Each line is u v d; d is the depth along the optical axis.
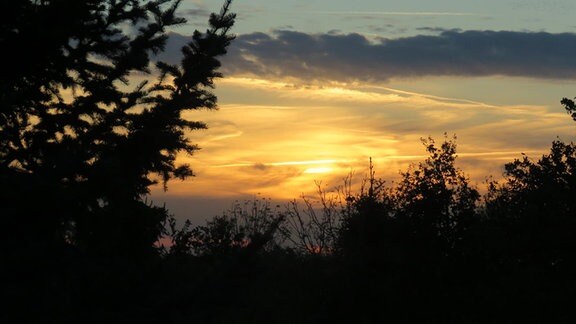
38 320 6.67
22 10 9.98
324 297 17.09
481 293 17.09
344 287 17.28
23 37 9.92
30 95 9.87
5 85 9.46
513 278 17.47
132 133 8.66
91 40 11.23
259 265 7.05
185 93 9.49
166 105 8.96
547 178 19.30
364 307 17.28
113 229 7.69
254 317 12.16
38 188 7.07
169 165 13.69
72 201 7.22
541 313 16.83
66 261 7.05
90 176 7.36
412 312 17.22
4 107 9.02
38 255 6.90
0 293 6.63
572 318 16.81
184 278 7.50
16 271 6.81
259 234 7.12
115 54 11.41
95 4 10.86
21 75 10.30
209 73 10.25
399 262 17.55
